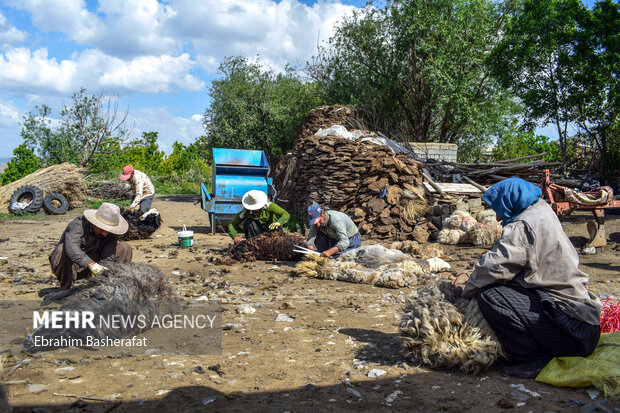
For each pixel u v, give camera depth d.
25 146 28.86
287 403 2.90
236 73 29.70
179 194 32.03
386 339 4.24
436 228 11.44
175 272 7.53
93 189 24.97
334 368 3.53
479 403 2.87
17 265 8.17
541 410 2.76
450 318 3.46
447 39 20.75
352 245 7.97
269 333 4.45
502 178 13.97
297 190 14.31
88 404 2.82
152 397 2.94
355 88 24.38
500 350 3.37
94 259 5.63
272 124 29.64
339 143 12.40
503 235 3.36
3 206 19.80
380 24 24.06
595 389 3.02
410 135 24.02
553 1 17.31
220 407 2.83
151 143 42.78
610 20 16.38
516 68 18.22
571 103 17.72
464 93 21.27
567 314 3.20
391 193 11.68
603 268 7.77
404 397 2.98
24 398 2.88
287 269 7.86
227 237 12.19
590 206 8.97
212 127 30.23
